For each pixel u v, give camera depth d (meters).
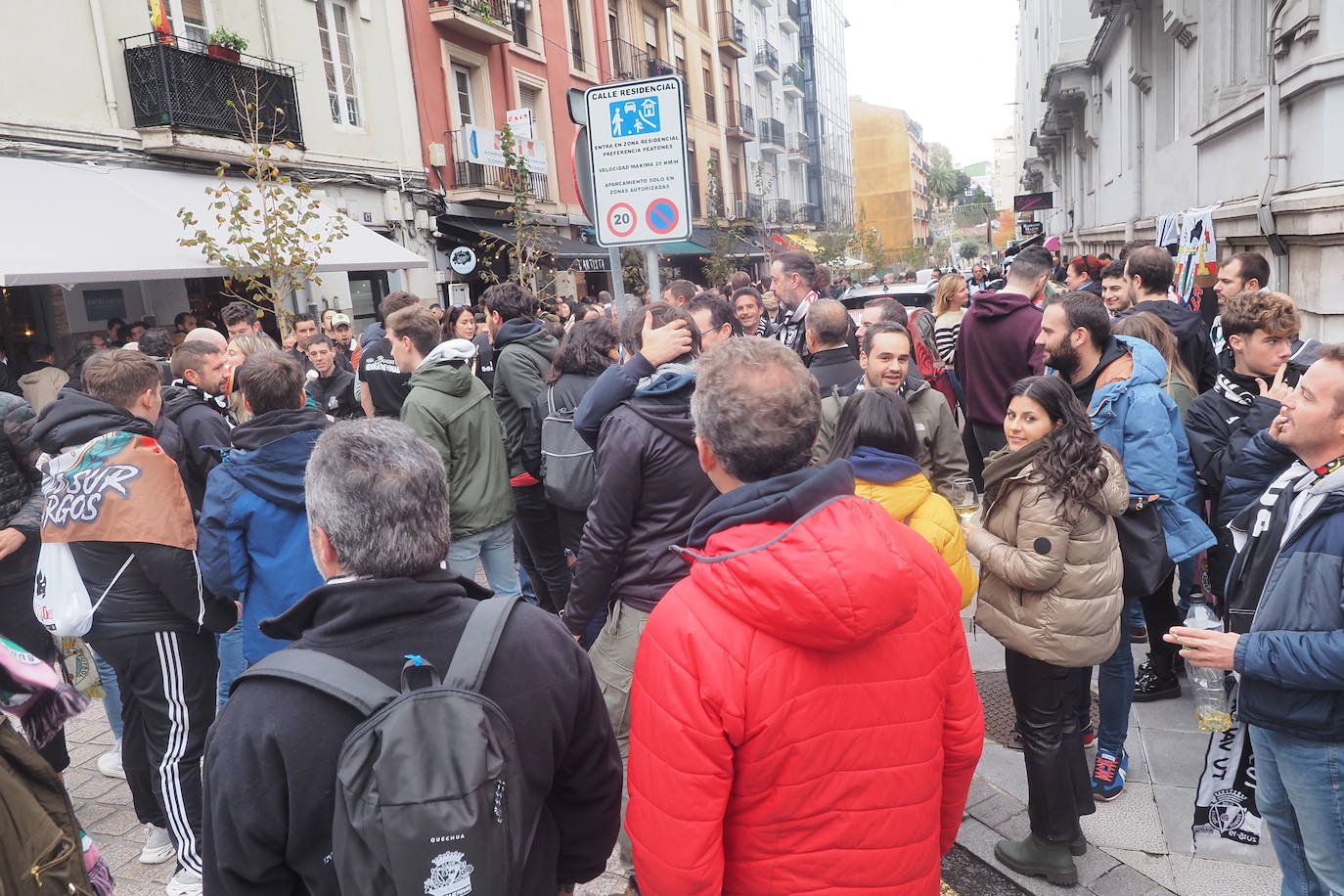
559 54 21.95
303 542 2.96
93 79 10.52
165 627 3.01
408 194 16.02
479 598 1.62
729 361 1.63
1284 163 7.04
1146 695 3.90
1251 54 8.78
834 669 1.49
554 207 20.92
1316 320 6.37
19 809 1.83
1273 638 1.97
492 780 1.29
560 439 3.99
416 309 4.51
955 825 1.84
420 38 16.59
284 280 11.66
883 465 2.49
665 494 2.70
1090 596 2.61
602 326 4.09
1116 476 2.61
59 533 2.91
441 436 4.09
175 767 3.05
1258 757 2.21
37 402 9.15
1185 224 8.23
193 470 3.80
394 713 1.29
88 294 10.77
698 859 1.50
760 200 39.19
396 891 1.21
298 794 1.31
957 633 1.71
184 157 11.44
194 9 11.94
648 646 1.57
